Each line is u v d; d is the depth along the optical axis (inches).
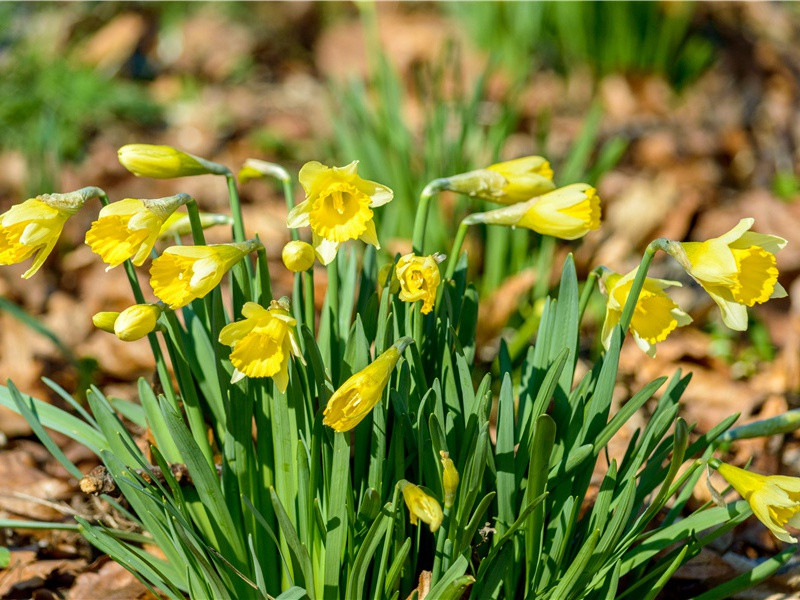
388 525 40.7
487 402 41.1
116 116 94.2
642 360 58.0
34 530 48.4
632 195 75.0
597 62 98.0
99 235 40.5
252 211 77.8
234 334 40.1
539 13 92.5
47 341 59.9
